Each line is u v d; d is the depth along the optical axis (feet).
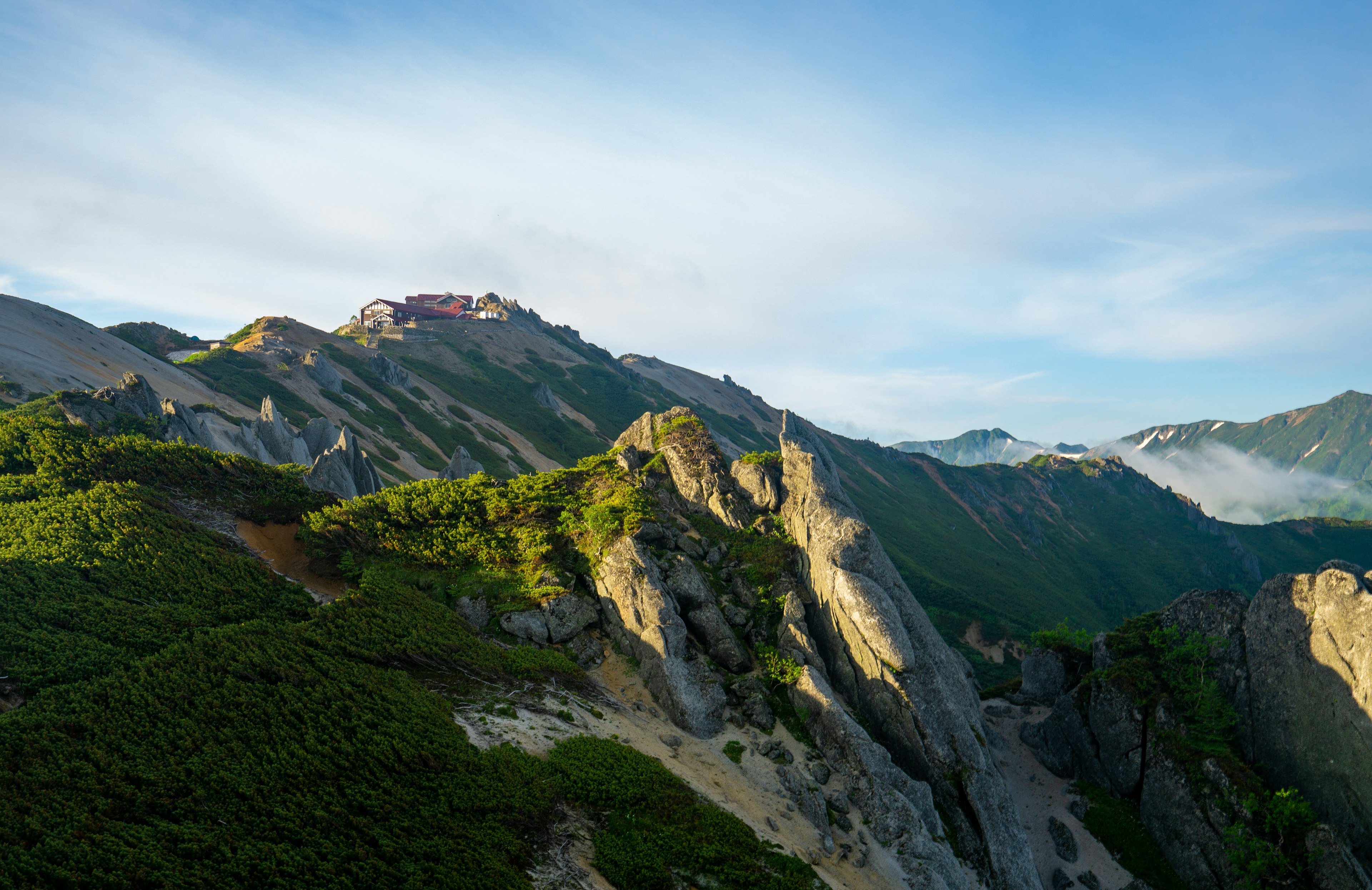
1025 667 215.10
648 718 140.67
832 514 176.35
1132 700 173.37
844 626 159.43
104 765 89.81
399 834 90.07
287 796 90.94
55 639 113.70
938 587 508.12
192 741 96.58
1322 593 154.92
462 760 105.70
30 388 277.44
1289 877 138.41
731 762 134.51
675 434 214.69
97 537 144.36
